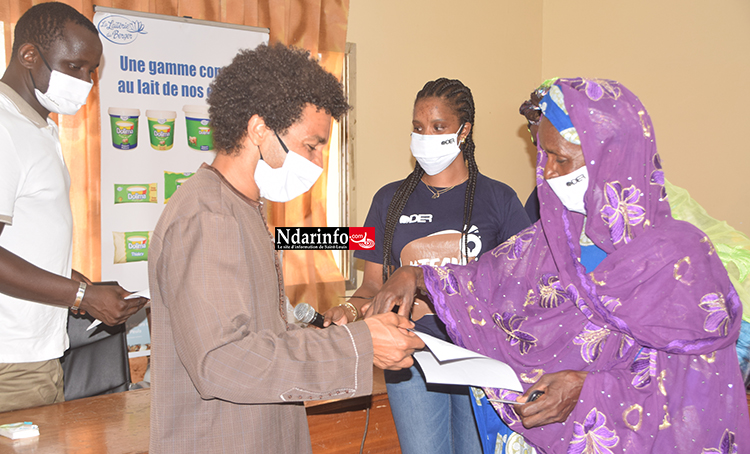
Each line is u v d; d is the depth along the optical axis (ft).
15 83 5.48
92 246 9.73
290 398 2.61
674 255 3.20
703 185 11.17
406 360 2.95
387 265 5.44
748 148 10.41
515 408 3.34
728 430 3.17
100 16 9.46
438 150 5.18
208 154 10.52
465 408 4.65
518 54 14.37
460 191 5.40
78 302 5.20
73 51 5.46
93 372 6.29
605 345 3.43
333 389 2.66
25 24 5.40
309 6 11.38
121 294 5.40
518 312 3.92
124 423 4.82
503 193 5.30
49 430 4.64
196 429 2.84
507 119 14.34
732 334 3.08
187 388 2.83
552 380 3.31
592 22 13.38
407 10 12.73
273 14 11.09
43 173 5.32
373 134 12.46
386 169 12.69
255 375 2.51
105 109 9.61
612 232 3.31
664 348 3.16
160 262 2.70
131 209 9.93
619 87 3.34
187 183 2.88
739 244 3.97
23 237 5.24
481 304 4.02
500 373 3.28
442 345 3.24
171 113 10.11
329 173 12.35
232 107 2.88
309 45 11.43
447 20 13.26
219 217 2.68
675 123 11.64
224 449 2.86
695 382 3.18
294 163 2.97
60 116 9.39
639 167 3.26
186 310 2.54
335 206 12.41
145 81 9.88
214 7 10.49
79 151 9.57
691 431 3.17
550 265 3.82
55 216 5.52
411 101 12.91
